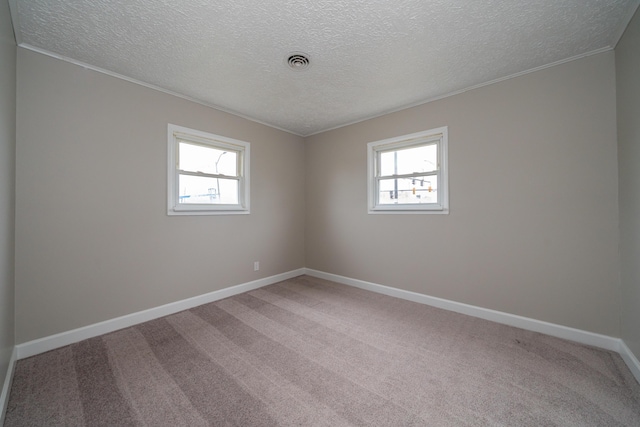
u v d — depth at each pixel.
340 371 1.66
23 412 1.32
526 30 1.69
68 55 1.95
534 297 2.18
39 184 1.86
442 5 1.48
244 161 3.23
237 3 1.46
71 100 2.00
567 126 2.03
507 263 2.30
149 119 2.42
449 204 2.63
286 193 3.78
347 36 1.75
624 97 1.71
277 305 2.77
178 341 2.02
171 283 2.56
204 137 2.83
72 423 1.26
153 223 2.45
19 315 1.78
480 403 1.38
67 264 1.98
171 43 1.82
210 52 1.92
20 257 1.79
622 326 1.79
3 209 1.41
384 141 3.13
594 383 1.52
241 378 1.59
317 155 3.88
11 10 1.48
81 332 2.03
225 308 2.69
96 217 2.12
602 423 1.25
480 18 1.58
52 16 1.55
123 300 2.26
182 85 2.43
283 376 1.61
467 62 2.06
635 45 1.55
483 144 2.42
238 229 3.16
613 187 1.86
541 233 2.14
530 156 2.19
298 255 3.98
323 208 3.82
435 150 2.77
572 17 1.58
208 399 1.41
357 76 2.27
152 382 1.55
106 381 1.55
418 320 2.40
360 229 3.39
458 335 2.11
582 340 1.97
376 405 1.37
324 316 2.49
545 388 1.49
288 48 1.88
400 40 1.79
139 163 2.35
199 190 2.85
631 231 1.65
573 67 2.00
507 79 2.28
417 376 1.60
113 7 1.48
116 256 2.22
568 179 2.03
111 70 2.16
